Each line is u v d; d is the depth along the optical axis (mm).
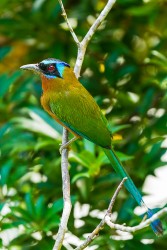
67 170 11383
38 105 15383
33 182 14742
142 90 15031
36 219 13117
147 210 11594
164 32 15555
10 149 14336
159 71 14898
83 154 13305
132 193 11867
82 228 13812
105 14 11844
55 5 15523
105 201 14266
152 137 14836
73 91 12734
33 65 12992
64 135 12648
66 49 15664
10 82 15000
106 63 15055
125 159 13062
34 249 13375
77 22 15664
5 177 13734
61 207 13109
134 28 15594
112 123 14578
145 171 13859
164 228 12695
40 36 15789
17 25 15633
